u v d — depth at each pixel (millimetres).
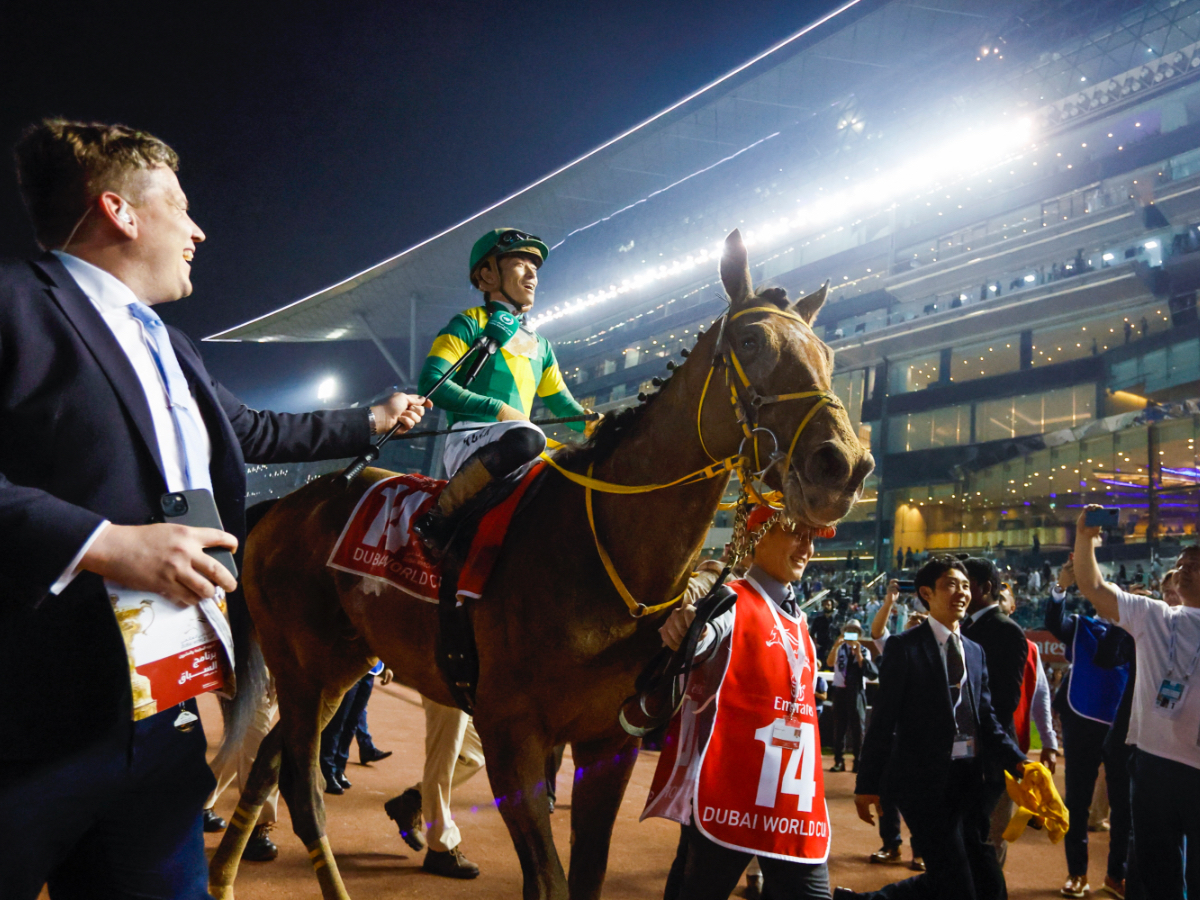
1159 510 23719
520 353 3156
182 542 1184
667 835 5273
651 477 2463
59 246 1479
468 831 4922
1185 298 24328
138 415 1348
